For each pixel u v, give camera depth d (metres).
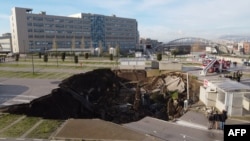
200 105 25.66
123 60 49.56
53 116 24.73
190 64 58.72
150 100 36.22
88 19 151.50
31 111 23.17
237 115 20.80
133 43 182.88
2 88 31.17
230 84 23.86
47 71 47.16
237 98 20.73
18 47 121.38
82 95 35.19
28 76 41.03
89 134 15.25
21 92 28.92
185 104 25.92
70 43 142.50
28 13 123.81
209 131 17.19
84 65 58.12
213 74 42.53
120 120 30.09
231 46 152.50
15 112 21.70
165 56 93.44
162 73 46.28
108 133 15.43
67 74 43.12
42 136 15.03
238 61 65.44
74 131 15.78
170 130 17.30
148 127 17.88
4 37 134.50
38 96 27.02
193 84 37.06
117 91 41.97
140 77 47.34
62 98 28.98
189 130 17.36
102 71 46.81
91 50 112.56
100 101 37.06
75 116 28.33
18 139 14.60
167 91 38.97
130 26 179.12
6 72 45.66
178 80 41.16
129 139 14.50
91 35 153.88
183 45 165.00
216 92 23.75
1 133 15.59
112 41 165.75
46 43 132.00
